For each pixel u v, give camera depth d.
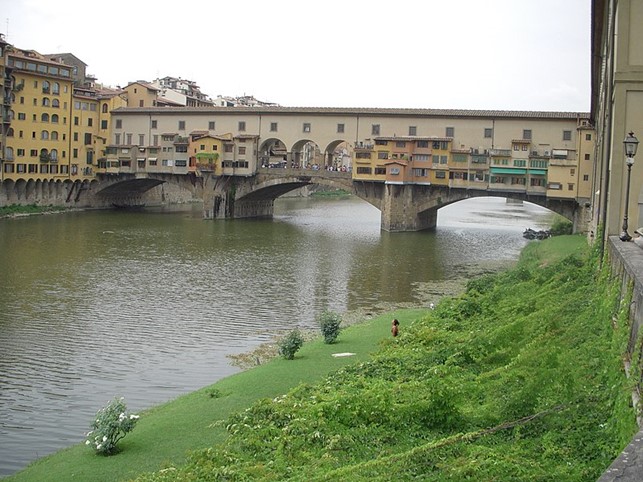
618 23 29.92
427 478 16.03
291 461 19.86
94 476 21.81
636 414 13.68
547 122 98.44
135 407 30.75
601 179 41.69
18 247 75.31
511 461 15.51
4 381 34.03
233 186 114.62
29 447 26.80
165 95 168.88
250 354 39.16
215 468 19.91
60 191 119.44
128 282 59.03
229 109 116.50
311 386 27.39
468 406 20.97
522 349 23.50
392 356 29.80
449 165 101.25
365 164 104.94
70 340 41.16
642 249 23.84
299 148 118.38
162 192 142.88
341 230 102.50
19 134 110.31
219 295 55.22
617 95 30.11
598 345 19.72
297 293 56.94
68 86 118.44
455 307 39.56
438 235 98.81
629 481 7.51
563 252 65.31
